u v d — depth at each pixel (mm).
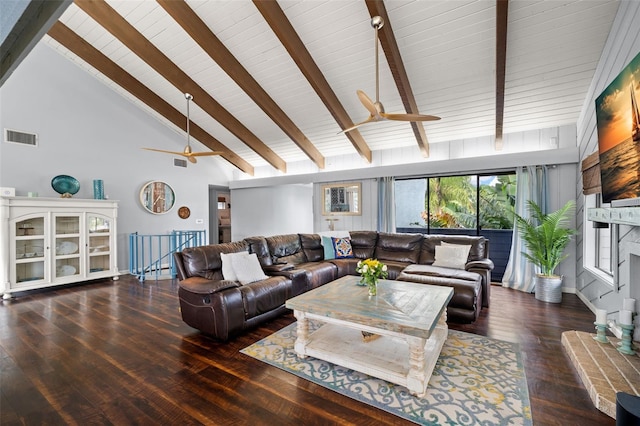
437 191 6055
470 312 3264
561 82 4070
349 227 6926
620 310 2711
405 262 4910
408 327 2070
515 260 4914
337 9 3537
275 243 4695
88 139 5746
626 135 2293
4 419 1851
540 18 3268
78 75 5629
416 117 3314
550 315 3627
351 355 2383
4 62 1077
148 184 6594
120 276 6000
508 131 5270
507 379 2232
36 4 899
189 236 7219
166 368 2438
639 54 2051
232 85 5227
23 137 4965
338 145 6746
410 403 1967
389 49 3529
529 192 4848
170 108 6020
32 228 4691
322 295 2791
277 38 4082
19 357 2619
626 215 2332
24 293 4688
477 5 3266
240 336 3068
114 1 3836
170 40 4371
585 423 1768
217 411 1917
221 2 3658
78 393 2107
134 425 1802
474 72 4117
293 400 2020
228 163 8609
